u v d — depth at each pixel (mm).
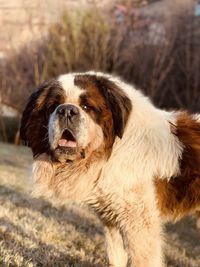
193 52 6699
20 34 7418
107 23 6574
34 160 1496
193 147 1475
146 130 1429
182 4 7133
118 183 1401
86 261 1752
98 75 1467
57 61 6430
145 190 1402
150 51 6711
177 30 6879
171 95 6664
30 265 1547
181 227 2662
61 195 1474
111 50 6523
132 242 1405
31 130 1467
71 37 6465
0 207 2297
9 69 6969
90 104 1396
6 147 5883
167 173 1419
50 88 1439
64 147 1370
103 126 1407
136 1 7703
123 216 1420
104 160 1413
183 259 2047
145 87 6551
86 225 2342
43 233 1995
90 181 1428
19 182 3240
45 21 7156
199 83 6523
